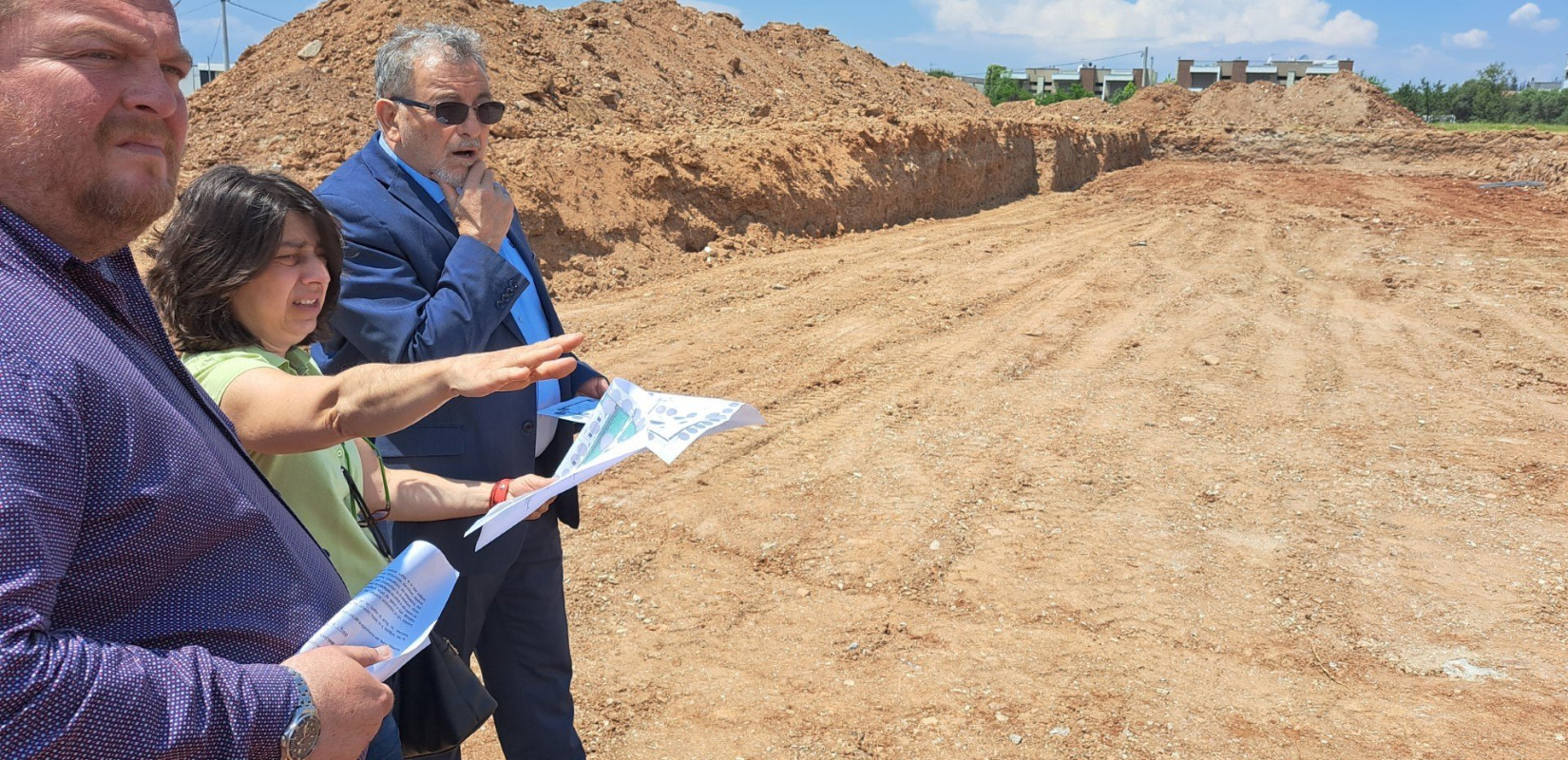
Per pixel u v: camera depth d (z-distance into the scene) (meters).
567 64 17.17
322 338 2.15
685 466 5.82
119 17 1.20
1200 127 31.70
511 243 2.73
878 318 9.52
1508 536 5.07
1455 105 79.19
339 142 11.62
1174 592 4.44
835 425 6.62
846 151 15.84
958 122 19.83
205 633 1.27
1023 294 10.81
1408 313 10.35
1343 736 3.45
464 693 2.00
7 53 1.16
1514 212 18.81
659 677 3.74
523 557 2.62
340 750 1.28
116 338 1.26
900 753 3.32
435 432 2.41
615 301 9.96
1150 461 6.07
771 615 4.22
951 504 5.35
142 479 1.17
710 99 19.41
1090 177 25.44
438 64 2.35
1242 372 8.03
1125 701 3.62
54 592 1.07
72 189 1.21
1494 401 7.36
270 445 1.68
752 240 12.87
